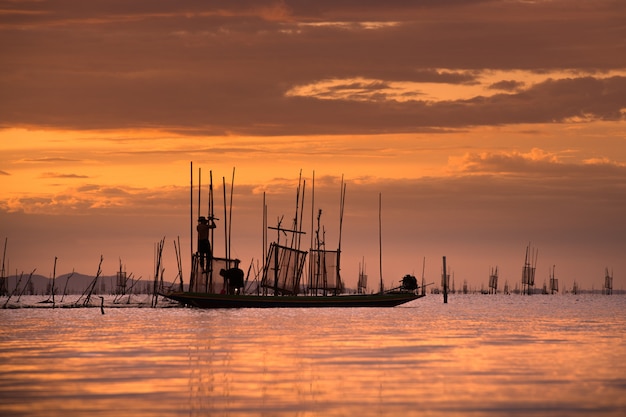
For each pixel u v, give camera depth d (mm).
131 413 101938
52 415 100875
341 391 116812
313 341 192375
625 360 152125
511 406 106000
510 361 150750
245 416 100625
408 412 102750
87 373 134375
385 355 160875
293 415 101188
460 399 110625
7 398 111688
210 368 140500
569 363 147625
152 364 146375
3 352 168125
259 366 143375
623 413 102062
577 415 101125
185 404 107438
